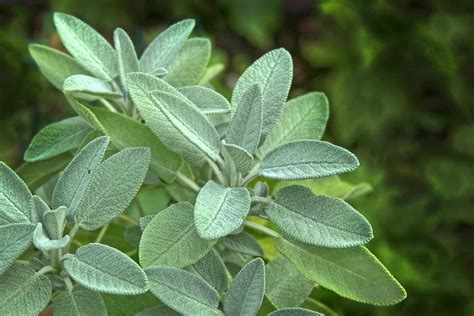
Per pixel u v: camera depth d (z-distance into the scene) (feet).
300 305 2.24
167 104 1.97
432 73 5.37
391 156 5.61
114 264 1.87
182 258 1.96
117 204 1.96
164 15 5.73
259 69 2.09
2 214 1.94
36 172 2.25
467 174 5.28
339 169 1.94
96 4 5.48
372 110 5.44
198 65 2.29
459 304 4.05
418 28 5.22
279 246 2.05
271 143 2.18
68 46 2.21
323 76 5.95
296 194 2.00
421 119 5.48
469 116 5.45
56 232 1.93
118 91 2.23
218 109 2.12
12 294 1.91
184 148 2.05
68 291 1.95
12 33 5.41
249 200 1.96
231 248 2.07
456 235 5.07
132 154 1.98
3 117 4.49
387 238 4.32
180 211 1.99
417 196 5.25
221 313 1.94
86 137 2.11
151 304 2.11
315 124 2.19
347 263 2.01
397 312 3.73
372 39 5.22
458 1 5.36
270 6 5.99
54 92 4.65
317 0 5.80
